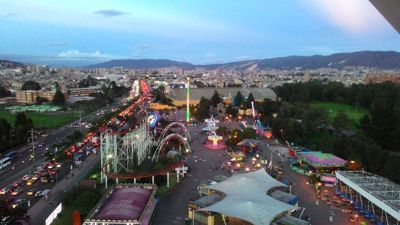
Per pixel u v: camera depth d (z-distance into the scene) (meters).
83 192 135.12
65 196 141.38
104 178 167.12
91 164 199.50
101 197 136.50
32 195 151.00
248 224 122.62
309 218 128.75
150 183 158.12
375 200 124.88
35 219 125.44
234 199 124.31
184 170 179.12
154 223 124.31
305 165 192.38
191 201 135.00
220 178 164.00
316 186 160.50
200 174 182.88
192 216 127.31
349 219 128.38
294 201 135.00
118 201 125.69
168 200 147.12
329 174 171.75
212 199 133.38
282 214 122.12
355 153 187.75
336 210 137.00
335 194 154.50
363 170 168.00
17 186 162.00
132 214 115.62
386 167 168.38
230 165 198.75
